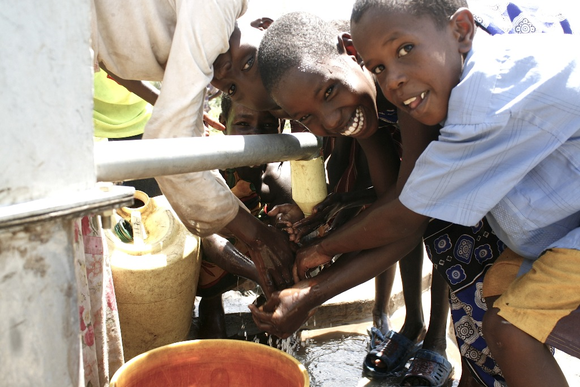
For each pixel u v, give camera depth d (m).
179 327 2.61
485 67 1.68
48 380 1.07
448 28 1.75
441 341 2.70
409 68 1.74
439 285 2.61
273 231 2.26
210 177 1.99
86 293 1.76
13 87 0.98
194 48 1.89
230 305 3.24
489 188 1.73
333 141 2.85
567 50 1.68
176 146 1.47
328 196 2.46
